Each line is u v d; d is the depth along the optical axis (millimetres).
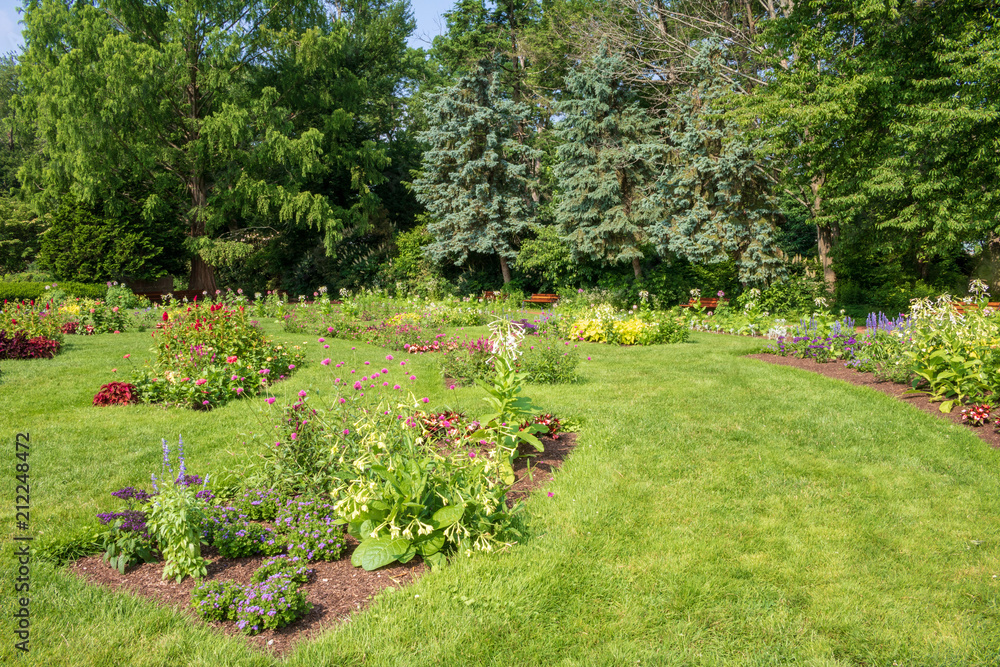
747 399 7535
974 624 3107
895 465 5273
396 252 30438
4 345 9688
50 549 3672
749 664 2807
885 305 18625
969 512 4367
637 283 20922
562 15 28094
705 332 15727
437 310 16500
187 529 3496
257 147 25469
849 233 18000
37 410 6984
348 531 4082
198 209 24812
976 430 6086
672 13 24781
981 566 3658
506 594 3268
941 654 2873
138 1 24359
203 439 6027
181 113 25172
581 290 21078
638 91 25766
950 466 5227
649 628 3072
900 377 8125
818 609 3230
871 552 3811
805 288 18141
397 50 32031
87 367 9055
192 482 4348
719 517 4289
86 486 4812
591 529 4066
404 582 3484
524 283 25984
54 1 22516
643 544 3893
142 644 2832
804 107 16203
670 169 20953
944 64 15133
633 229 21141
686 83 22828
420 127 33625
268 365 8766
